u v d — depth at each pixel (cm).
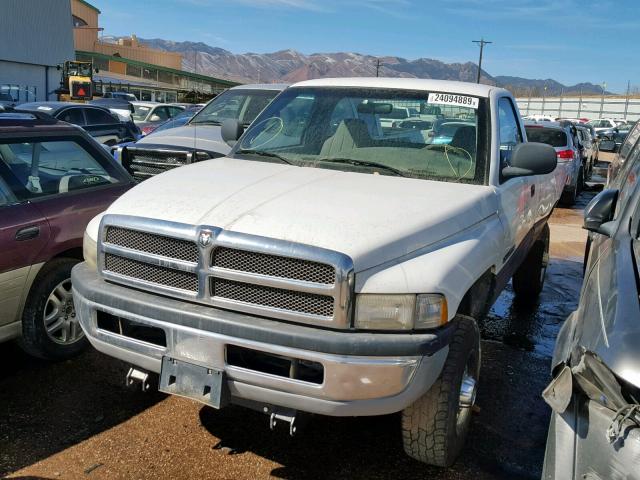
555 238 1055
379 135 432
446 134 423
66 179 468
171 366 313
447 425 321
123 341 331
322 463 351
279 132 457
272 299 296
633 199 340
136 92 6303
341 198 338
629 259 283
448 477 343
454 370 318
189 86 8156
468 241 340
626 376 215
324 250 285
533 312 651
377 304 287
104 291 331
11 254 413
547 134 1431
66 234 446
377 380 284
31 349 442
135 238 328
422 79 478
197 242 304
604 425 223
